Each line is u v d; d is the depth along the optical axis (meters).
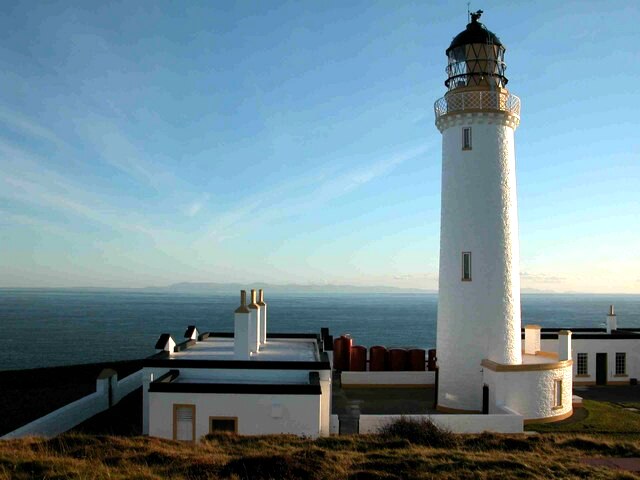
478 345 24.88
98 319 135.38
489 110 25.23
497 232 25.23
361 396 28.38
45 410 28.36
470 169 25.48
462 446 16.95
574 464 14.37
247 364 21.06
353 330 116.50
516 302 25.53
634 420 24.03
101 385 25.86
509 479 12.71
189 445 16.64
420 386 30.80
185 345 25.95
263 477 12.37
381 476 12.54
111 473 12.26
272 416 19.11
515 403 23.25
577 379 33.69
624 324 132.25
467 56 26.59
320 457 14.06
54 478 11.75
